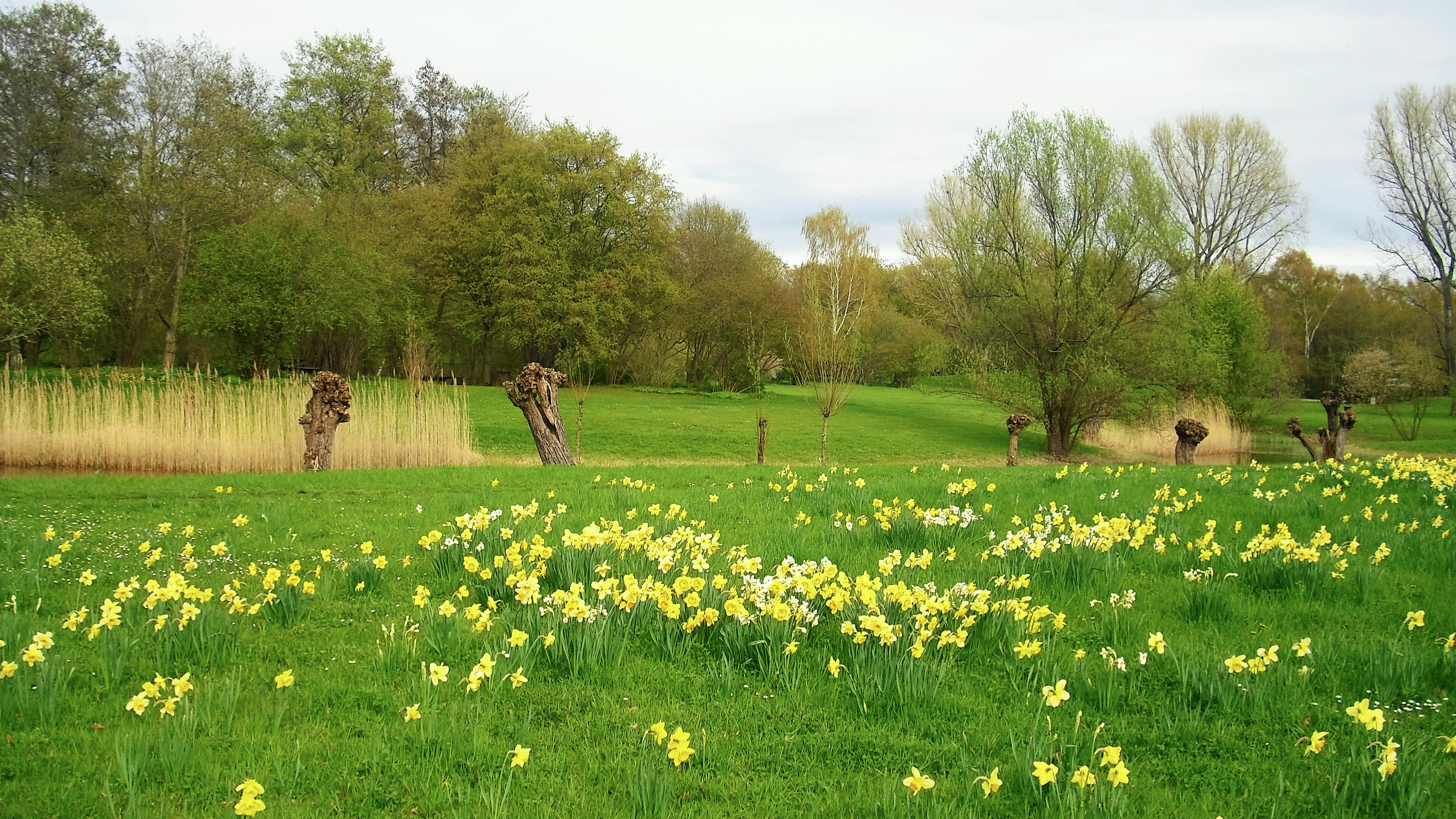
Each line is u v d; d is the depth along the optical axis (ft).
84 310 98.07
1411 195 163.22
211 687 15.49
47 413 65.16
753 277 200.95
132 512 34.76
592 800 12.69
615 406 146.30
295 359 154.30
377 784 13.02
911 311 226.99
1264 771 13.85
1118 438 121.29
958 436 127.13
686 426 120.47
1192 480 43.68
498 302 158.92
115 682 16.25
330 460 58.29
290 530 30.96
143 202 125.70
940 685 16.88
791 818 12.47
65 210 125.59
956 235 117.08
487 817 12.00
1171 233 104.99
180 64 131.23
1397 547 28.02
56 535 28.09
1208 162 169.99
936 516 29.99
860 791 13.14
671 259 200.23
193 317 121.60
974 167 110.11
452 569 24.13
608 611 19.03
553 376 62.69
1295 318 243.19
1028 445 121.39
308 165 163.84
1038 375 105.09
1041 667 17.51
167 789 12.62
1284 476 45.42
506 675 16.03
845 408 166.50
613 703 16.06
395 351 164.25
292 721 15.08
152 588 18.47
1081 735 14.85
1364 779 13.23
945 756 14.26
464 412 77.66
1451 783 13.29
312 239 129.29
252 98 161.38
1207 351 104.73
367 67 176.04
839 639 18.71
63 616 20.49
